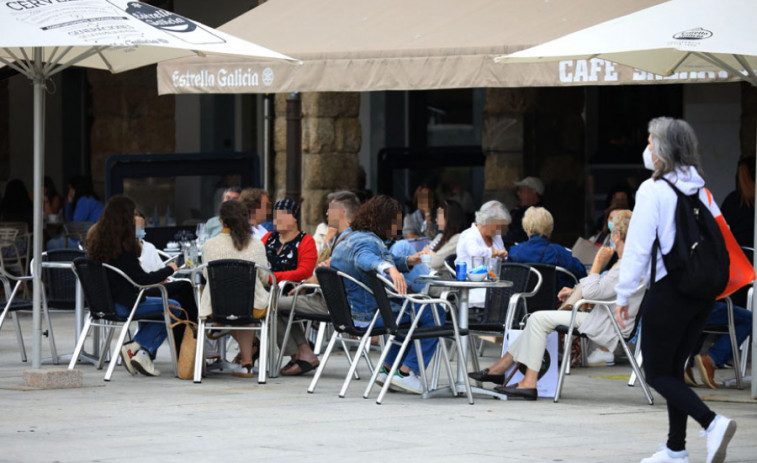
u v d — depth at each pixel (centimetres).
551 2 2858
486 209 2783
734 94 4088
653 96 5053
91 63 2770
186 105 5497
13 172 5400
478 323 2502
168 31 2297
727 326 2459
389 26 2892
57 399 2239
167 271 2536
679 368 1658
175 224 4106
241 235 2516
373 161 5550
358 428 1933
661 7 2178
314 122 3900
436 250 2950
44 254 2841
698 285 1600
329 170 3919
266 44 2919
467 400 2280
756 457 1703
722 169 4112
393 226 2308
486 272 2291
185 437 1834
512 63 2525
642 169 5031
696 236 1614
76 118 5444
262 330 2498
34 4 2253
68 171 5434
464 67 2580
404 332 2228
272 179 4159
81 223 4338
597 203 5059
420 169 4834
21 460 1634
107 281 2519
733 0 2130
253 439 1820
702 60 2420
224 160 4025
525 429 1938
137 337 2625
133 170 3872
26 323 3797
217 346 2716
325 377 2622
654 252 1636
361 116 5556
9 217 4778
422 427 1950
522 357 2286
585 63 2498
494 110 4016
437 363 2392
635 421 2033
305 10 3184
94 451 1708
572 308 2378
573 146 4116
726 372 2756
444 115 5578
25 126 5388
